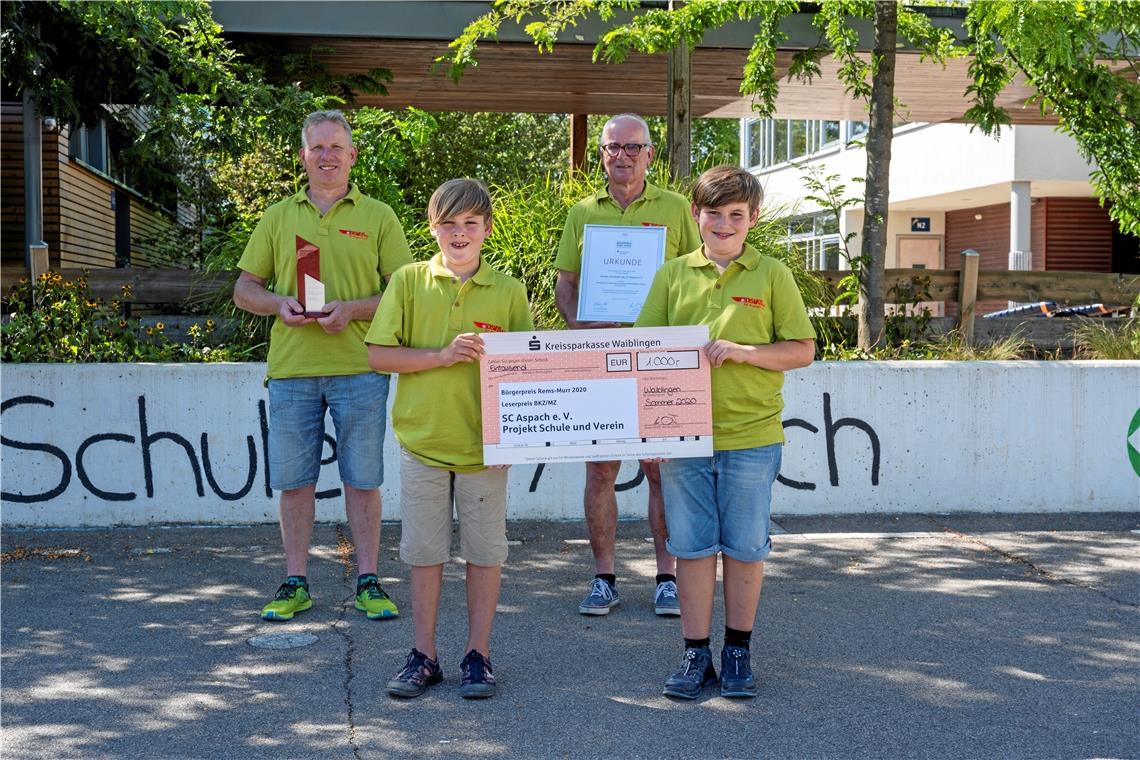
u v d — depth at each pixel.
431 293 4.30
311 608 5.41
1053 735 3.93
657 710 4.16
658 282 4.43
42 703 4.20
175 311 8.67
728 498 4.23
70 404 7.04
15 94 11.70
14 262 15.09
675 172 10.26
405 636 4.99
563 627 5.14
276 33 10.57
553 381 4.18
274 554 6.42
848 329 8.98
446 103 16.06
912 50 11.04
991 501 7.59
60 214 15.23
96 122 11.04
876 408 7.48
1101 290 9.20
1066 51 8.17
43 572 6.03
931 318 9.05
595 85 14.32
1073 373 7.59
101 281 8.38
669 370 4.18
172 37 9.61
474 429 4.27
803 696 4.29
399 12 10.67
